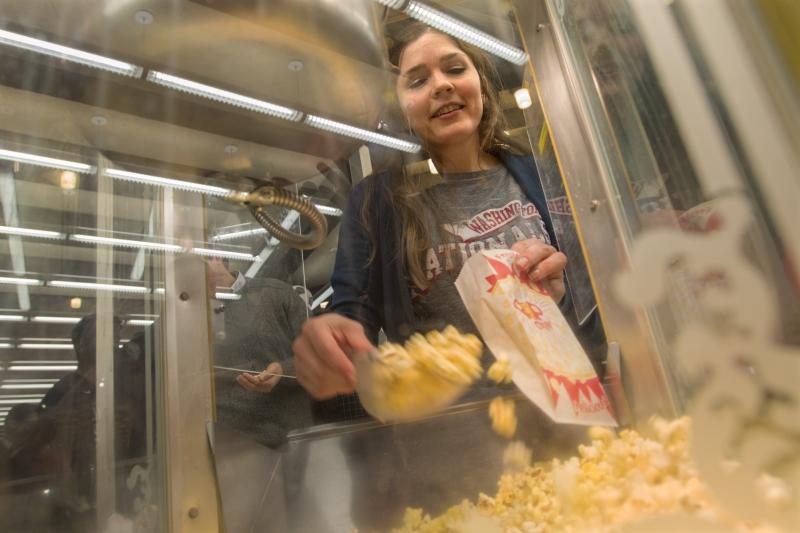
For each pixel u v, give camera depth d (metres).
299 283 0.94
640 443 0.53
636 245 0.48
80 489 0.64
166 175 0.85
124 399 0.71
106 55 0.78
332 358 0.72
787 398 0.37
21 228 0.75
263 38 0.80
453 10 0.94
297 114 0.92
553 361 0.69
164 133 0.85
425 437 0.70
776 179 0.39
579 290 0.80
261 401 0.75
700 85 0.46
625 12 0.59
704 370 0.41
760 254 0.39
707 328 0.41
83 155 0.82
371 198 0.94
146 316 0.76
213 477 0.69
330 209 0.99
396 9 0.91
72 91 0.80
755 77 0.42
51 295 0.73
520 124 1.04
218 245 0.87
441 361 0.69
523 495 0.60
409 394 0.69
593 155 0.74
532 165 1.01
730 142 0.43
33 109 0.78
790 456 0.36
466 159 1.00
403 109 0.98
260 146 0.93
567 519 0.52
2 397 0.66
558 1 0.83
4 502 0.60
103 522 0.64
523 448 0.67
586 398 0.67
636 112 0.61
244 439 0.71
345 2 0.82
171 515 0.66
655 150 0.56
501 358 0.70
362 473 0.69
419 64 0.96
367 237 0.90
